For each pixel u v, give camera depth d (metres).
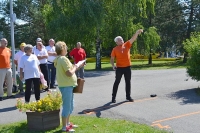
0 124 6.42
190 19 32.78
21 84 10.62
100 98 9.00
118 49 8.19
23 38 40.28
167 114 6.89
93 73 18.61
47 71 10.62
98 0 20.69
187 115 6.76
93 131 5.60
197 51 9.86
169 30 33.09
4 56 9.44
